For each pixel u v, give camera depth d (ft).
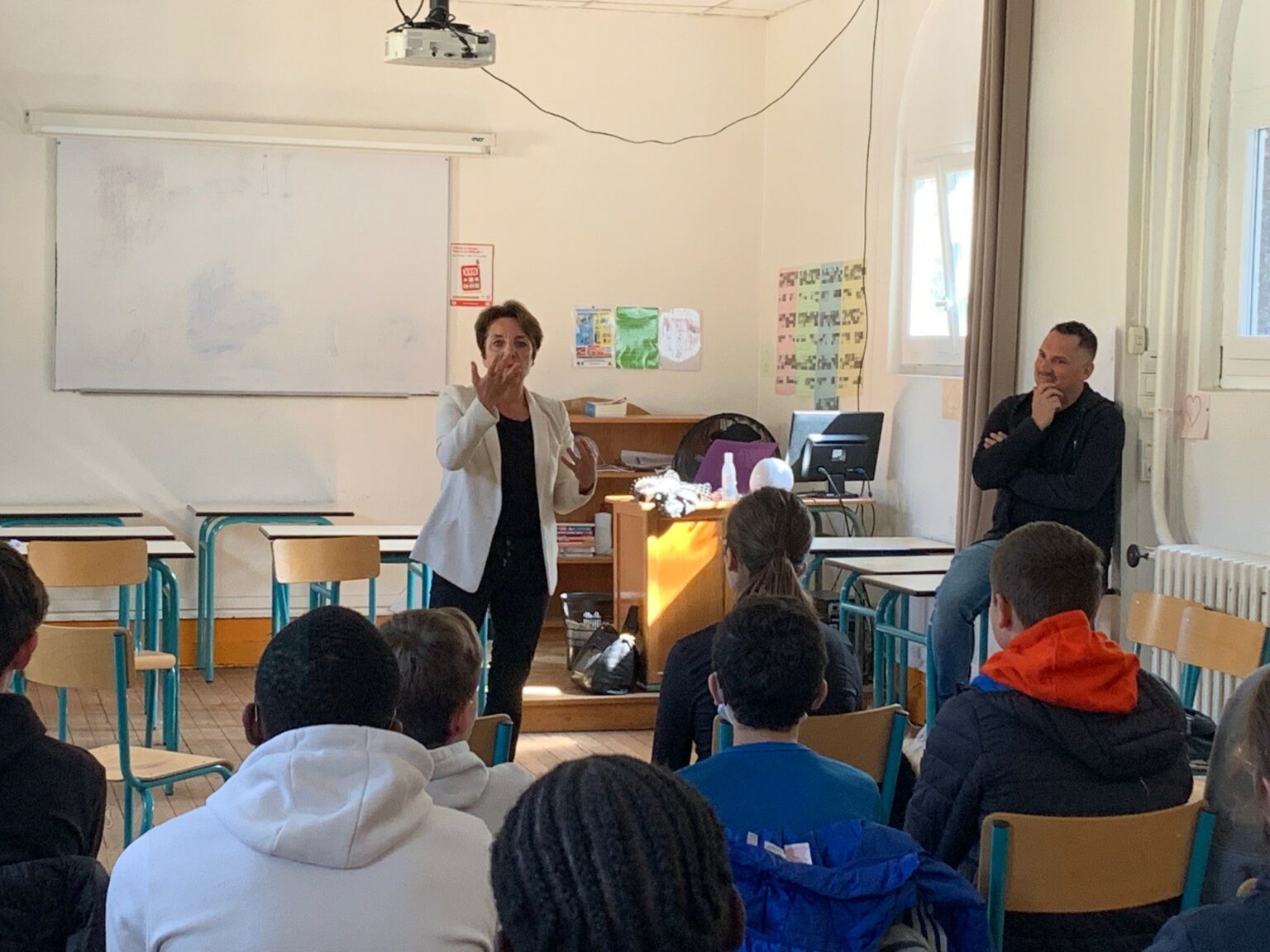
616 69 25.16
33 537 18.85
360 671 5.43
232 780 5.19
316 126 23.48
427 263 24.25
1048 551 7.79
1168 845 6.84
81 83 22.57
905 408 21.56
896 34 21.58
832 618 20.83
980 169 17.90
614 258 25.40
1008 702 7.28
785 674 6.58
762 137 26.02
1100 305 16.43
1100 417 15.24
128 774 12.07
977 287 17.93
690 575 19.03
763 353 26.20
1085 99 16.65
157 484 23.25
